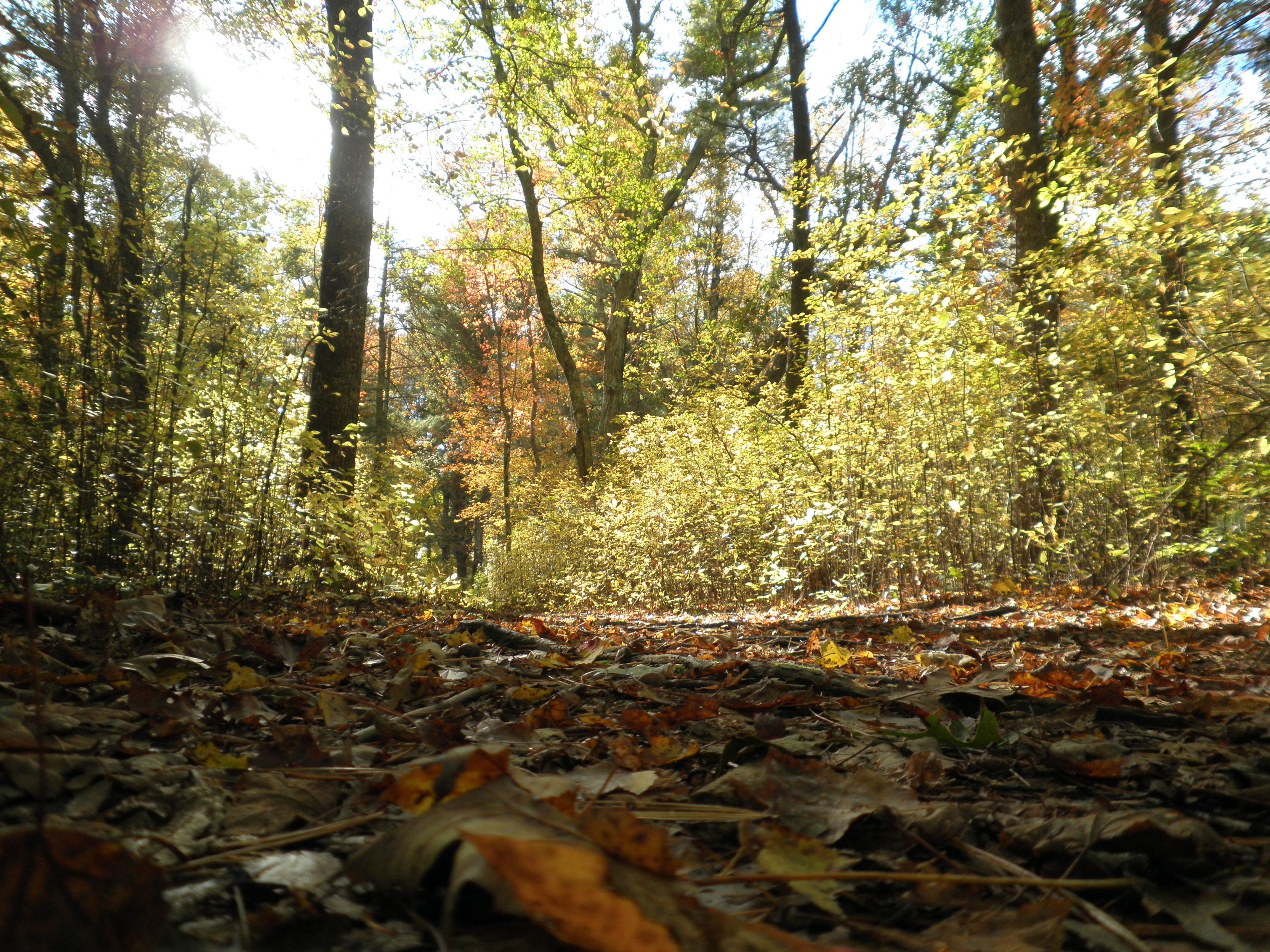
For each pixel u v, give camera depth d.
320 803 1.30
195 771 1.37
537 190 20.34
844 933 0.91
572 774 1.60
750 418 11.31
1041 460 7.20
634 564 12.58
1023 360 7.23
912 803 1.33
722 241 30.33
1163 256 6.46
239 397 6.39
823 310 9.45
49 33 5.18
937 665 3.46
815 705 2.41
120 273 5.67
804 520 8.30
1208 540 6.64
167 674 2.44
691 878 1.05
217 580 5.93
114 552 5.25
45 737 1.47
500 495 31.73
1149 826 1.10
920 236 7.87
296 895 0.91
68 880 0.71
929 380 7.50
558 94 16.31
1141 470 7.00
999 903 1.01
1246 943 0.89
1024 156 8.70
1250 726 1.92
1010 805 1.39
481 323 32.59
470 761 0.97
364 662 3.33
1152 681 2.90
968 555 7.55
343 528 6.87
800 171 15.09
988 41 16.83
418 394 41.00
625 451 14.69
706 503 10.75
